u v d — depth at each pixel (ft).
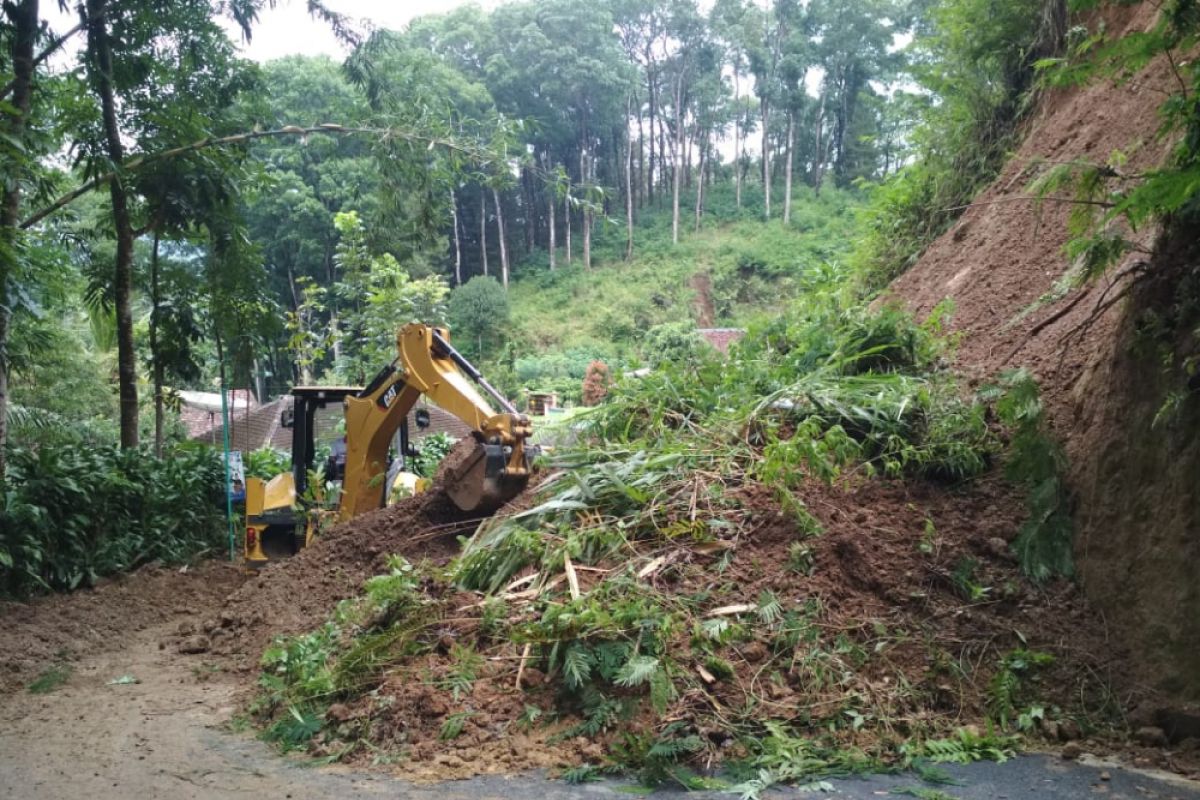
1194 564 13.00
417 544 21.81
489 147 38.04
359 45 36.73
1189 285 13.87
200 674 18.19
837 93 168.66
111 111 32.40
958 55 31.68
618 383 23.31
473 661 14.47
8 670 18.94
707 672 13.34
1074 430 16.51
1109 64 15.03
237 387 40.24
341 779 12.19
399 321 50.90
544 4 147.84
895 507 16.63
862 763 11.80
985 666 13.65
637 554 16.24
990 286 23.85
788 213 156.46
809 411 19.30
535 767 12.08
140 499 29.81
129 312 34.30
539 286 145.69
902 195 33.81
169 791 12.00
